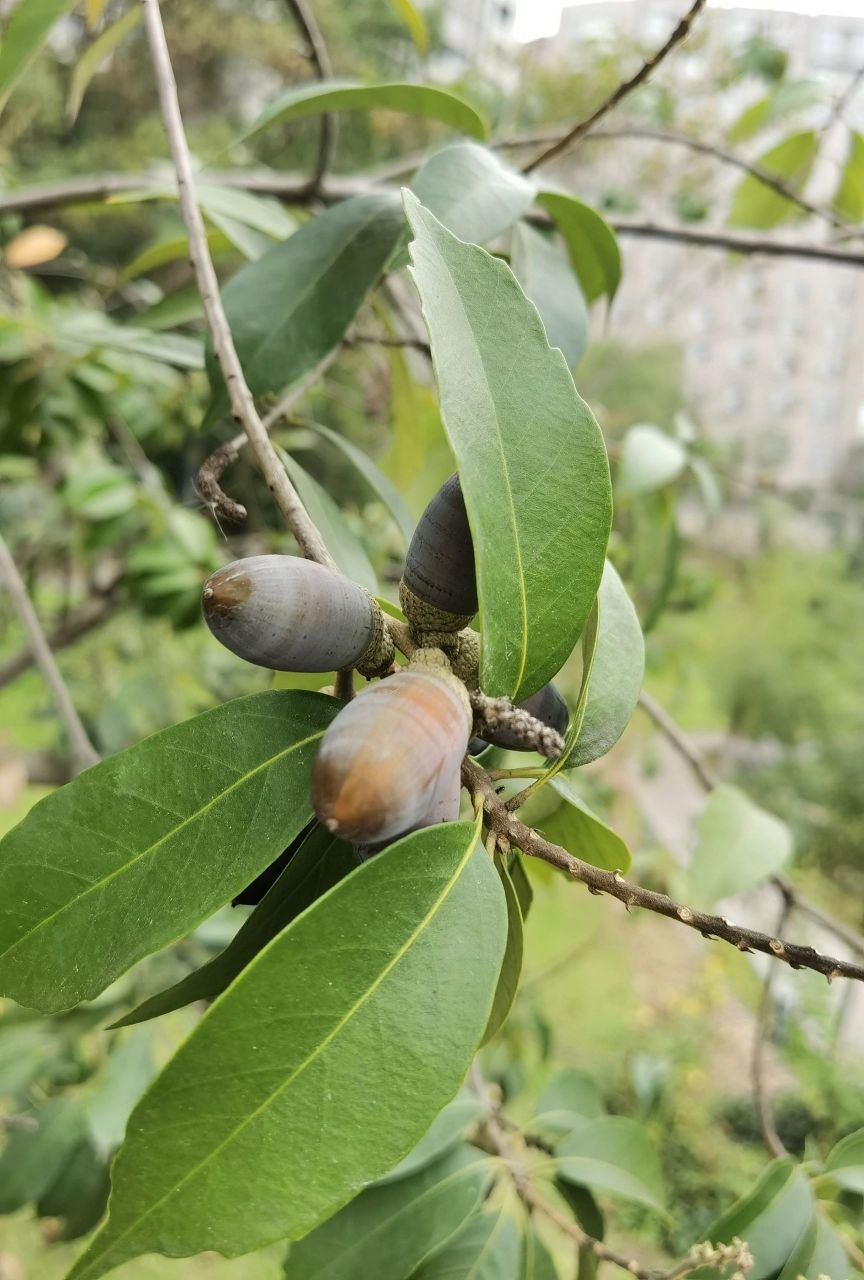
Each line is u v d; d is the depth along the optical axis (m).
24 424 0.47
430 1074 0.11
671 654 0.85
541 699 0.16
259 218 0.30
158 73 0.20
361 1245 0.21
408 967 0.12
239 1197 0.11
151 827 0.13
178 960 0.43
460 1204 0.21
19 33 0.23
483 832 0.14
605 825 0.17
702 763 0.37
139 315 0.35
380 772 0.11
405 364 0.33
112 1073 0.34
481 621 0.13
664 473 0.44
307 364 0.22
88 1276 0.11
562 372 0.14
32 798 0.77
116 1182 0.11
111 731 0.61
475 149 0.21
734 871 0.33
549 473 0.14
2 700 0.83
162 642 0.75
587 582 0.14
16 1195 0.32
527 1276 0.21
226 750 0.14
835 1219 0.21
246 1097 0.11
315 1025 0.11
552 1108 0.28
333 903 0.12
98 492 0.51
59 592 0.79
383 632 0.13
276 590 0.12
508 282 0.14
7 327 0.44
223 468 0.17
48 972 0.13
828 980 0.12
